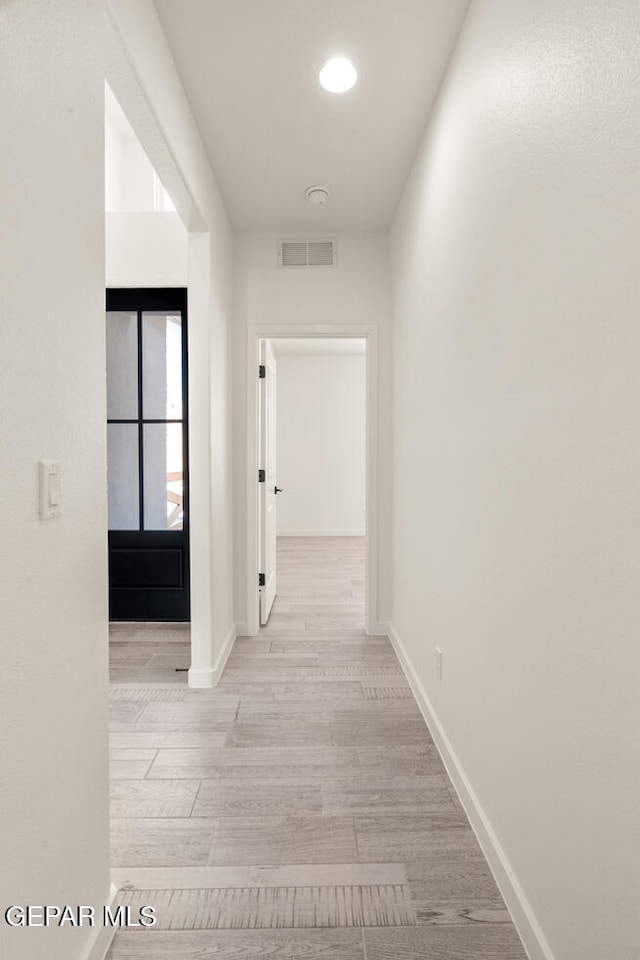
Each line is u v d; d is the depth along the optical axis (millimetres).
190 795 1898
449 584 2070
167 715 2488
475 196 1746
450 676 2049
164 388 3738
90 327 1233
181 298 3680
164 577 3791
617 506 941
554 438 1179
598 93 986
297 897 1464
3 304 874
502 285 1499
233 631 3506
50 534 1047
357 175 2885
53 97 1047
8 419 893
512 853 1420
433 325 2352
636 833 896
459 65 1927
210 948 1319
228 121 2418
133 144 3920
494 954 1298
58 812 1084
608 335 964
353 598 4605
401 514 3189
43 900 1021
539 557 1259
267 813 1802
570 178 1098
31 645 975
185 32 1901
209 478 2797
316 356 8031
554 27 1159
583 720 1063
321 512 8094
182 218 2602
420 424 2629
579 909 1078
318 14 1832
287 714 2502
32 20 961
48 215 1030
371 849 1638
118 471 3768
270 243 3547
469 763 1799
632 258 890
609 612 970
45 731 1029
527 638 1328
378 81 2172
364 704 2607
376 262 3555
